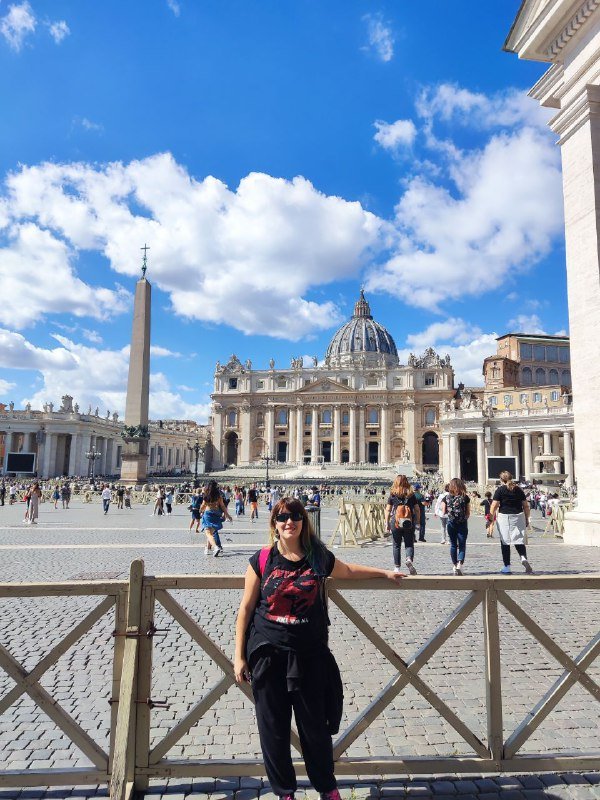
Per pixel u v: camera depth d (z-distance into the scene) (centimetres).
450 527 1056
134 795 341
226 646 626
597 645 373
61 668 557
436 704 362
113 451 10588
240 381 12500
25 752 397
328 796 310
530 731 367
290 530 325
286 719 313
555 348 8925
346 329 14825
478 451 7269
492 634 366
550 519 1900
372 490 5481
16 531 1941
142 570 351
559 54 1290
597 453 1208
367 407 11881
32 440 9400
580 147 1252
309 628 315
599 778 364
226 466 11619
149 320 3784
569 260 1284
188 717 351
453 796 344
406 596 870
